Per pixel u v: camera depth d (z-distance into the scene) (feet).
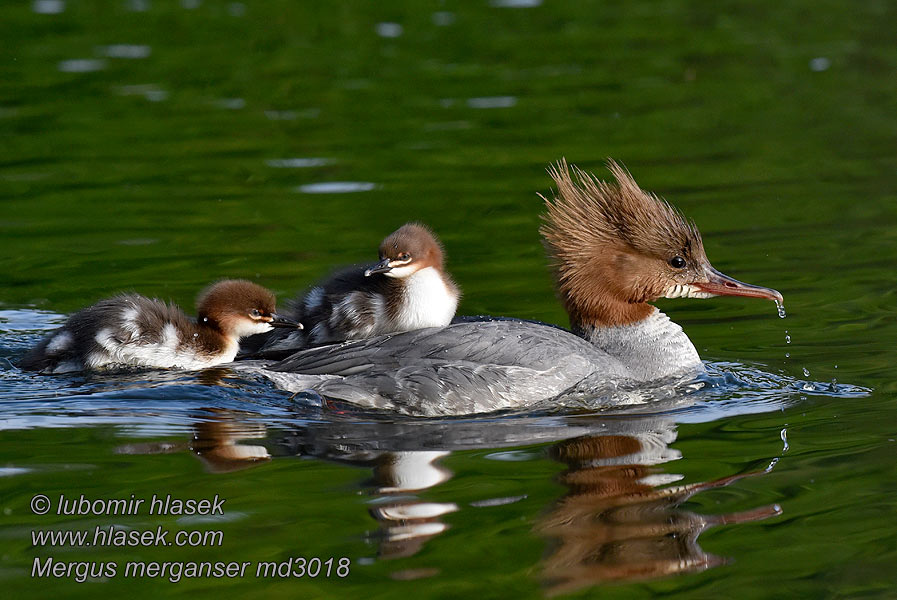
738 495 30.78
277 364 40.55
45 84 83.71
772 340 44.96
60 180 65.67
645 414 37.58
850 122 75.92
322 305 45.78
